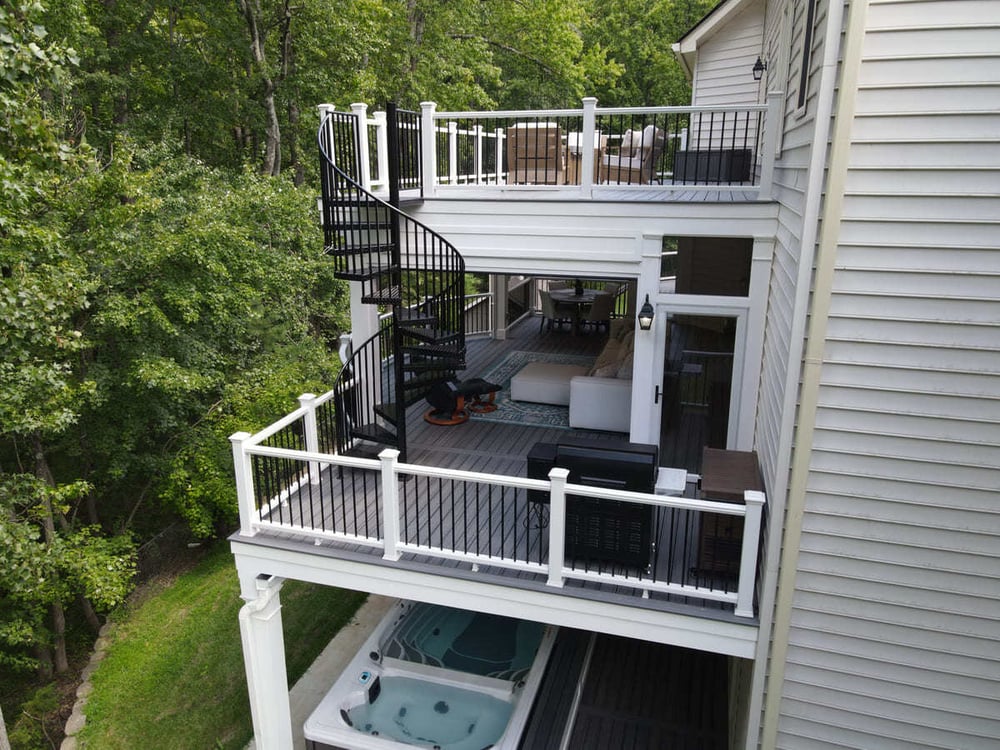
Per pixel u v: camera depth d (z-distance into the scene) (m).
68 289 7.21
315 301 12.94
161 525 11.32
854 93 3.29
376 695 6.50
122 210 8.45
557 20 22.17
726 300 6.21
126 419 9.46
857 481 3.83
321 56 14.74
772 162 5.91
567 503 4.93
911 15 3.21
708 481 4.89
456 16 19.52
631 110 6.33
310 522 5.63
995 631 3.83
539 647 6.80
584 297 12.73
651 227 6.30
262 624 5.52
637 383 6.57
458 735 6.05
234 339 10.55
